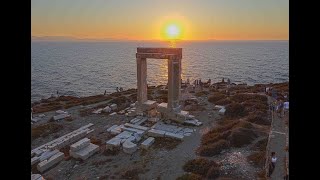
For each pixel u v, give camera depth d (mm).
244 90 44188
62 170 20203
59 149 23750
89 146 23406
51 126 28562
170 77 29172
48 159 21375
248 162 19609
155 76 112625
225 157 20891
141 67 31141
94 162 21328
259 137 23953
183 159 21219
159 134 25891
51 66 150125
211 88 47594
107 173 19500
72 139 25297
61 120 31641
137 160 21438
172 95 29531
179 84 30094
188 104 36250
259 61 178250
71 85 88438
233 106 31922
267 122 27062
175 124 29078
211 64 158000
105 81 97312
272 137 20906
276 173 16016
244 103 33719
